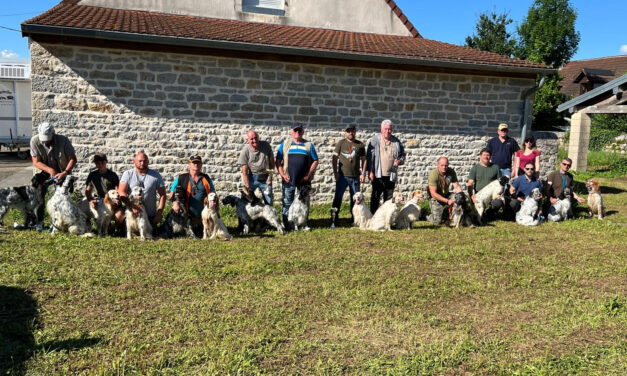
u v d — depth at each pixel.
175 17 9.95
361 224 7.52
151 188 6.50
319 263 5.43
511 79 10.12
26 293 4.14
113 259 5.22
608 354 3.41
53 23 7.42
